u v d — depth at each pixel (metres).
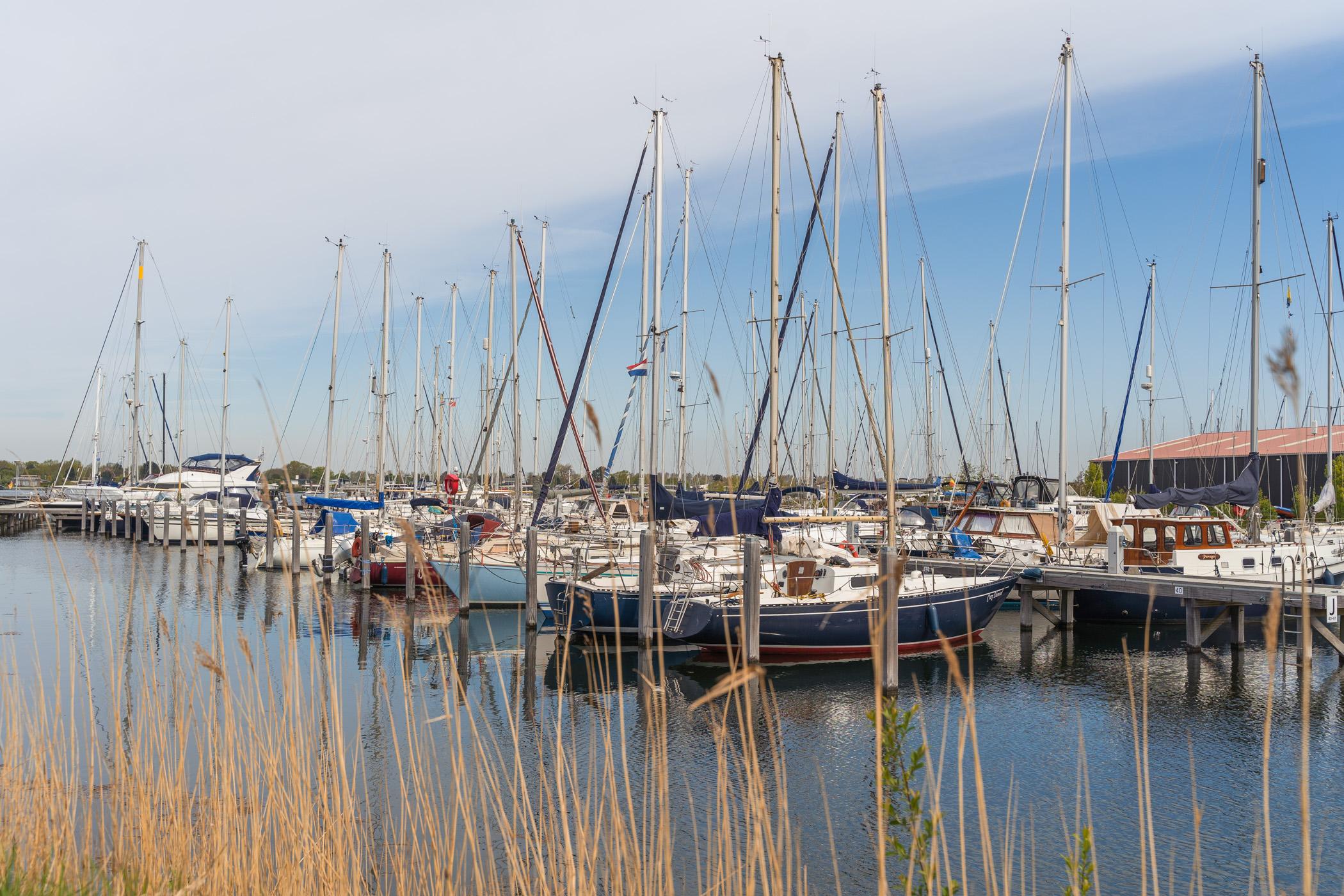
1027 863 8.80
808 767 11.55
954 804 10.28
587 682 15.94
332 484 39.41
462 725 12.66
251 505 38.75
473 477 31.05
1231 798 10.55
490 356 35.50
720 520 17.28
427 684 15.48
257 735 5.81
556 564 20.23
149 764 6.42
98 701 11.48
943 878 8.37
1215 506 24.31
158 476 49.03
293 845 5.25
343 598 24.73
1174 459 42.19
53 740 6.24
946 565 21.72
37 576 27.56
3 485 46.78
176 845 5.46
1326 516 25.39
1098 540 22.80
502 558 23.19
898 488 26.81
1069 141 24.56
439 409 41.69
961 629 18.38
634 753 11.76
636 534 22.42
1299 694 14.88
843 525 24.88
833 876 8.50
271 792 5.52
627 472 28.16
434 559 22.39
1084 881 4.69
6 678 7.27
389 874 6.66
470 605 22.67
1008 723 13.55
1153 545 20.62
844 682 16.00
